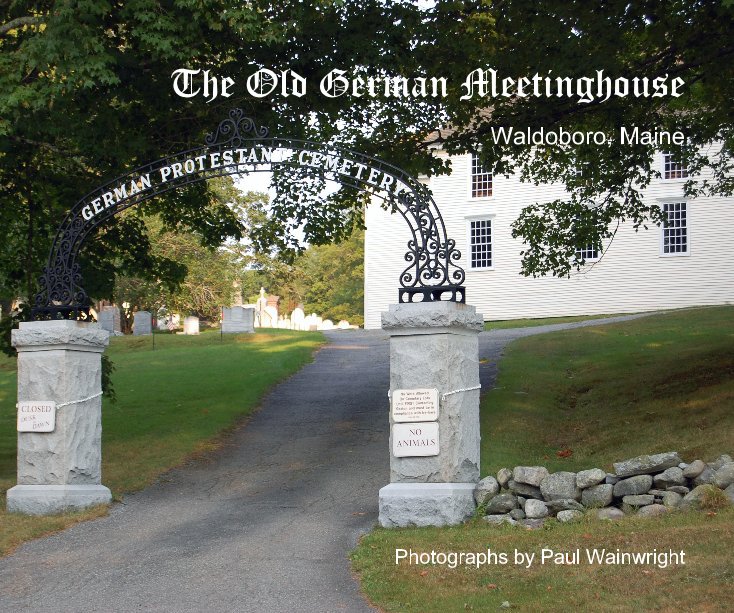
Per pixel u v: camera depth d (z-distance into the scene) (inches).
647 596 322.3
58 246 587.5
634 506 440.8
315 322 2487.7
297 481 640.4
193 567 410.6
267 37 629.6
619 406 788.0
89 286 777.6
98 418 573.9
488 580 362.9
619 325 1456.7
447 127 858.8
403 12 726.5
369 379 1156.5
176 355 1448.1
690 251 1756.9
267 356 1389.0
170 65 689.6
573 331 1438.2
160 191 569.3
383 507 473.4
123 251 856.3
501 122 797.2
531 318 1850.4
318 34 719.1
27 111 649.0
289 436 823.7
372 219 1943.9
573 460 629.9
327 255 3363.7
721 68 722.8
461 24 736.3
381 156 804.0
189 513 540.7
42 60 601.9
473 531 442.3
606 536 403.5
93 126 674.2
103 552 446.0
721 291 1733.5
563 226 983.6
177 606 351.3
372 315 1931.6
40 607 356.2
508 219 1872.5
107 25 684.7
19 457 548.7
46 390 547.8
